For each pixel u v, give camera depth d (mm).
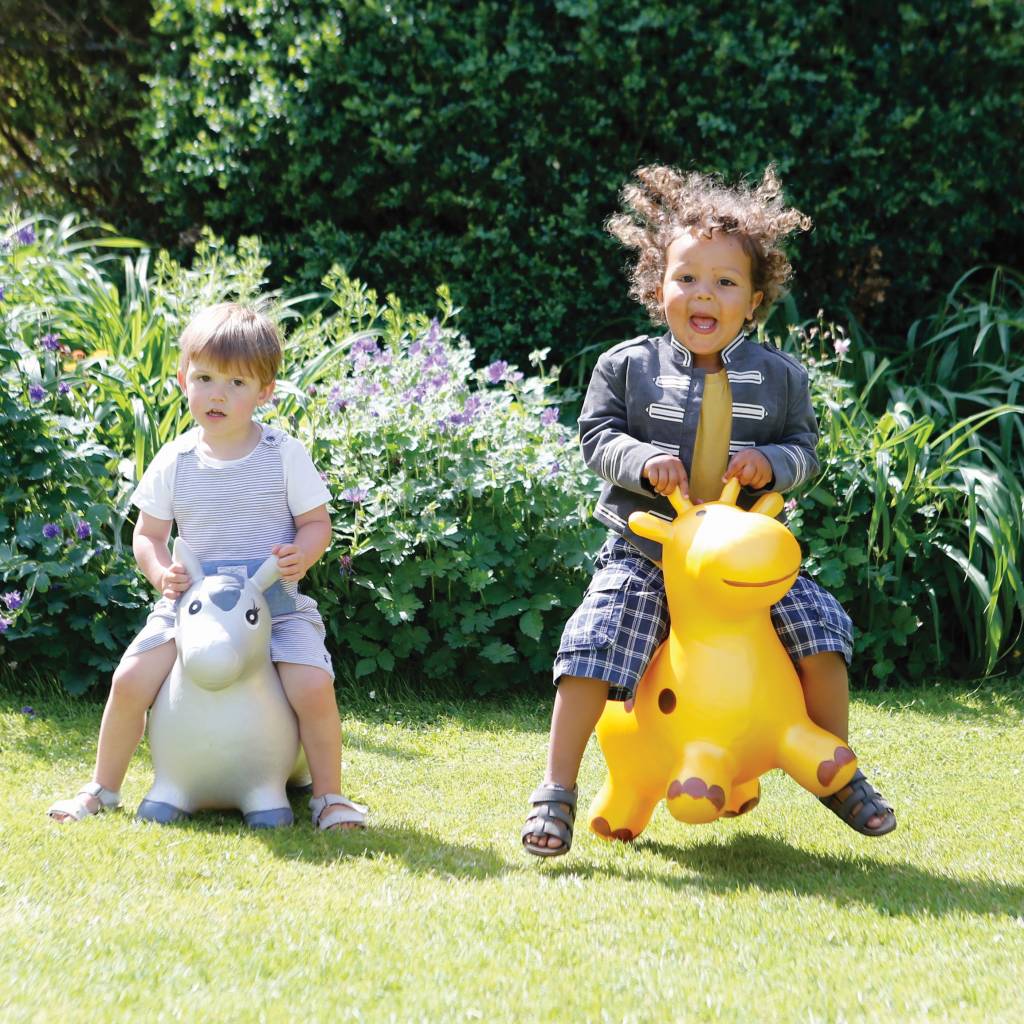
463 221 6223
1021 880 2645
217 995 1932
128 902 2328
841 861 2787
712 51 5859
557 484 4680
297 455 3162
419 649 4480
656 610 2822
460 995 1957
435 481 4566
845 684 2846
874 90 6102
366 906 2355
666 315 2959
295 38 5934
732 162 5934
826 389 5195
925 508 4867
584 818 3131
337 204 6262
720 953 2168
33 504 4355
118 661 4176
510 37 5859
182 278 5352
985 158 6172
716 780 2615
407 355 5215
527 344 6211
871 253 6312
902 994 1985
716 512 2727
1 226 6527
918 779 3615
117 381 4641
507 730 4102
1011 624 4992
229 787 2947
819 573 4785
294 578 3062
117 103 6906
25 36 6965
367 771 3545
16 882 2422
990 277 6898
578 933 2246
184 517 3121
